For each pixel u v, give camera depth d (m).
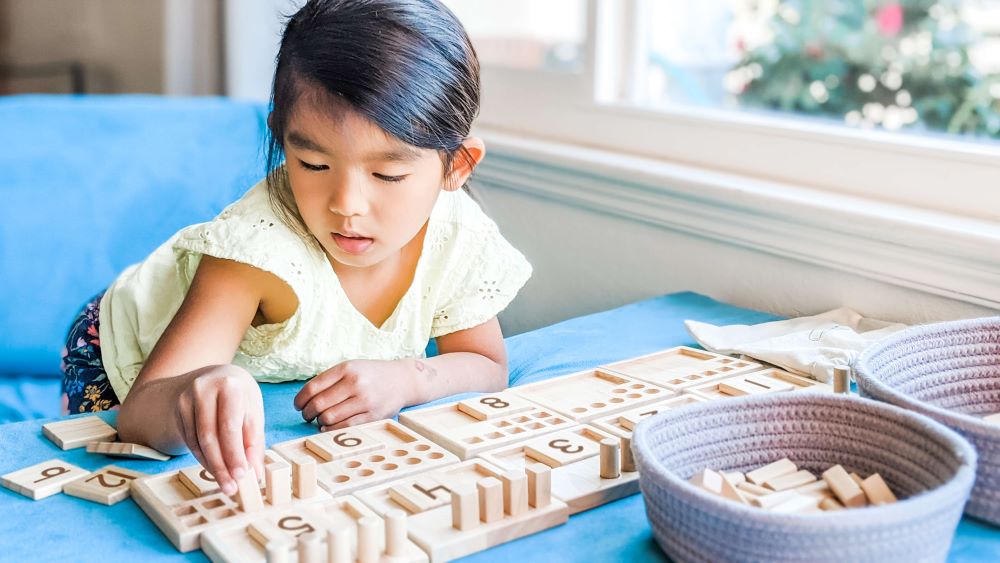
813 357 0.90
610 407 0.80
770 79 1.89
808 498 0.59
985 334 0.79
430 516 0.61
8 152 1.53
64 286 1.51
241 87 2.05
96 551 0.59
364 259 0.83
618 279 1.37
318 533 0.55
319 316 0.92
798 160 1.23
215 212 1.63
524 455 0.72
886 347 0.74
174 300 1.06
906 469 0.61
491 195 1.56
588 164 1.35
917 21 1.85
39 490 0.66
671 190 1.24
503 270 1.02
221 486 0.62
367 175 0.77
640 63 1.49
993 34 1.74
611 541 0.61
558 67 1.57
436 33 0.81
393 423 0.77
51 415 1.28
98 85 2.43
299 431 0.79
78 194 1.55
